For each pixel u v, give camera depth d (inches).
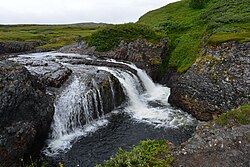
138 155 437.4
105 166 428.5
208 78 799.7
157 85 1181.7
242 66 745.6
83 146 631.8
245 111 550.9
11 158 501.0
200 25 1392.7
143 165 417.7
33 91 585.6
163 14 1945.1
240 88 717.9
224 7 1455.5
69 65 1037.8
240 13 1272.1
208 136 501.0
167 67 1205.1
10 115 512.4
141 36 1309.1
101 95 808.9
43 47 1829.5
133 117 809.5
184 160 446.6
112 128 731.4
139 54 1259.8
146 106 912.9
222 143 476.4
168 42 1296.8
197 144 484.4
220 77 772.6
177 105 891.4
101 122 772.6
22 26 4114.2
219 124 530.6
